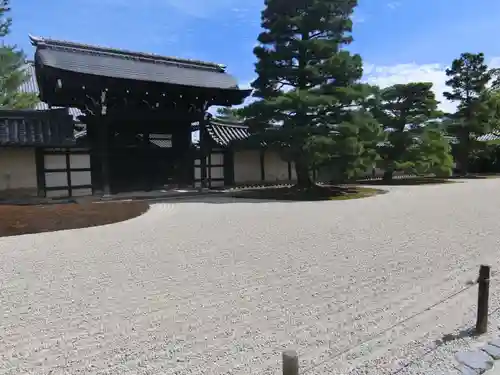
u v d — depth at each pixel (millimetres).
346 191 15430
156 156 16078
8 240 6930
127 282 4426
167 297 3928
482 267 3053
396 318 3375
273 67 14555
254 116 14148
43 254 5848
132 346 2930
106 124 13805
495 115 26453
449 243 6105
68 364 2693
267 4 14406
